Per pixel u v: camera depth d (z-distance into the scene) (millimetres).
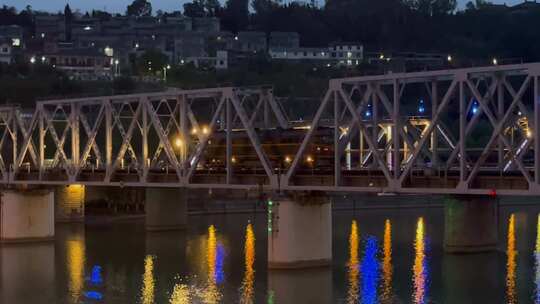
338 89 99500
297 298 94500
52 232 149750
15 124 156375
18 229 146500
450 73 88125
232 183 114375
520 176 86312
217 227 169375
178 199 165250
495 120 85688
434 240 143500
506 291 96938
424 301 92062
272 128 120062
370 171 99312
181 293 99188
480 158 86312
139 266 119562
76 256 130500
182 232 161250
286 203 107000
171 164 126688
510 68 82938
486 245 126312
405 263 117375
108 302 95375
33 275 114125
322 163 113062
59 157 146625
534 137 81500
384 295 95312
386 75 94312
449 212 125688
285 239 107188
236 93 114062
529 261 118125
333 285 100938
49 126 146875
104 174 136000
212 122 116625
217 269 115125
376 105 96188
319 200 109188
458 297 93875
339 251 129625
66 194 179000
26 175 149750
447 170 90875
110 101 134000
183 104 120688
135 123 129375
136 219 185875
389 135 112625
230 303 93062
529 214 188625
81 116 141500
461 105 87125
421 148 92375
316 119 102500
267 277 107000
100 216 189000
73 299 97625
